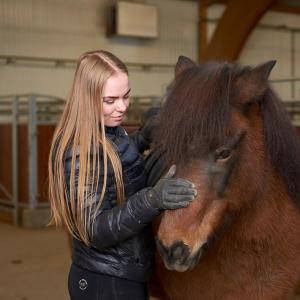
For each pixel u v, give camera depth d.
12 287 3.73
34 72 9.07
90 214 1.42
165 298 1.93
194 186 1.37
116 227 1.38
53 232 5.74
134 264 1.52
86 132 1.46
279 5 11.95
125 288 1.52
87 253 1.51
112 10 9.76
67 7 9.30
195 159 1.39
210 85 1.43
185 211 1.37
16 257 4.61
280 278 1.69
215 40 10.20
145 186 1.64
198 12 11.05
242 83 1.49
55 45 9.24
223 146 1.39
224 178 1.42
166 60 10.63
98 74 1.47
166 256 1.37
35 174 6.02
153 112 2.01
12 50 8.84
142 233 1.55
